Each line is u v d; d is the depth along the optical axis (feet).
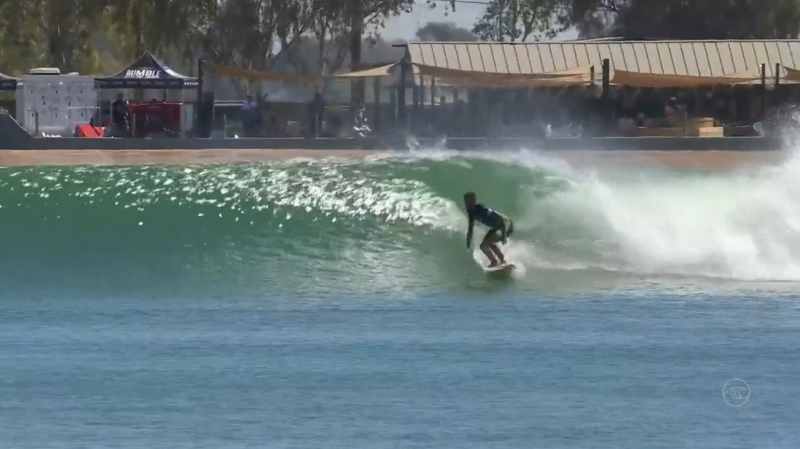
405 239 319.47
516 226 329.11
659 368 212.23
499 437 179.22
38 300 268.21
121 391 200.44
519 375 208.85
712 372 209.56
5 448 174.70
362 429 182.70
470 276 287.48
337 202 351.67
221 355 222.07
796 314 249.96
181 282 285.43
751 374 208.54
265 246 315.78
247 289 279.08
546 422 185.68
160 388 202.39
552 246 311.88
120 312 257.34
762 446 175.32
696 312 252.01
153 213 344.08
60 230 327.26
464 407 192.44
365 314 254.47
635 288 273.54
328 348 226.58
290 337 235.20
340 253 310.65
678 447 174.91
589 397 196.85
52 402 194.90
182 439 178.50
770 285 275.39
